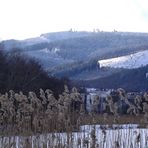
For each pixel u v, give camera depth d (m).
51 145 14.72
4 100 16.03
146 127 13.79
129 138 14.31
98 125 14.44
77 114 15.05
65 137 14.81
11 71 59.28
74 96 15.07
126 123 14.16
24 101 15.81
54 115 15.34
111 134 14.70
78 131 14.74
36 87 58.59
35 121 15.35
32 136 15.20
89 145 14.48
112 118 14.31
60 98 15.35
